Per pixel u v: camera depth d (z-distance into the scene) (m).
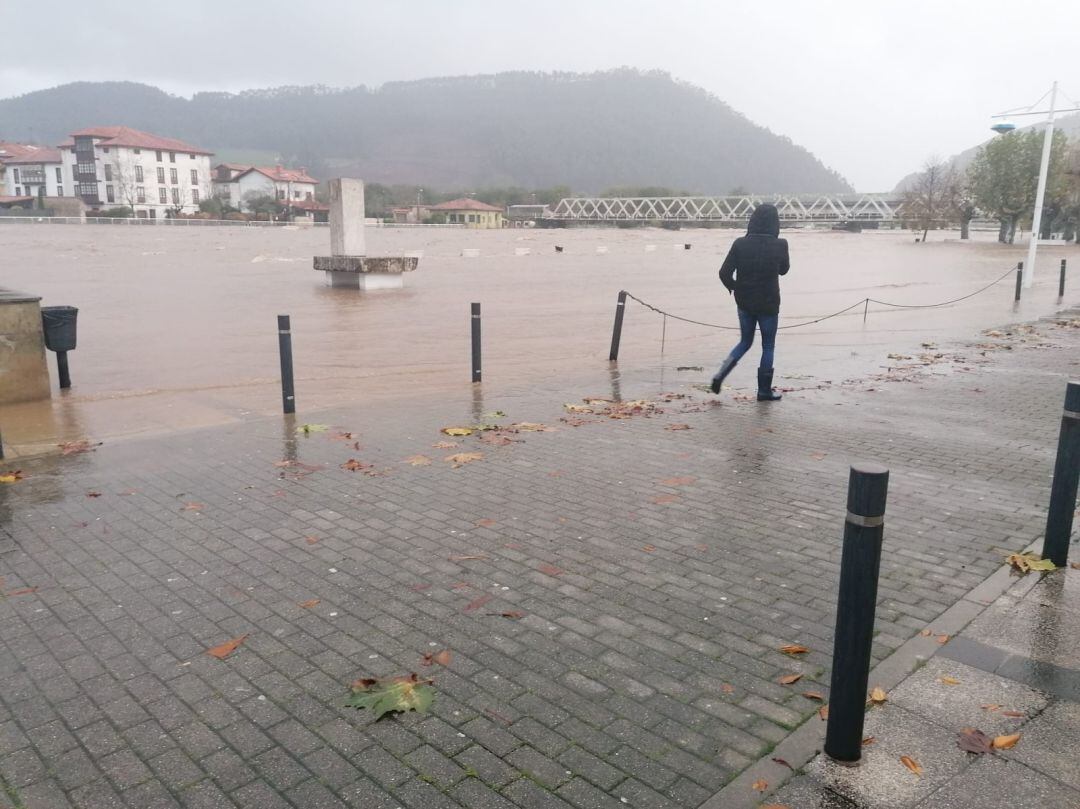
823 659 3.78
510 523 5.50
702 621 4.14
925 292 29.38
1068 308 23.08
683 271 37.34
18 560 4.87
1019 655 3.79
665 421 8.61
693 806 2.79
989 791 2.86
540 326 18.06
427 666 3.69
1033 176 73.38
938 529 5.46
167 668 3.67
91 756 3.06
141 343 14.63
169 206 126.38
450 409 9.18
